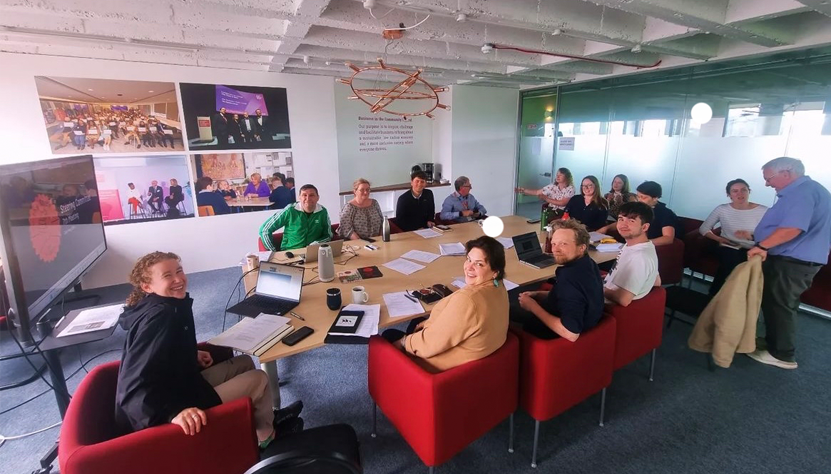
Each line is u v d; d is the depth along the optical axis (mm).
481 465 1862
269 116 4574
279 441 1444
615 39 3123
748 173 3900
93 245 2977
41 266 2078
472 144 6250
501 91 6301
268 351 1612
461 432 1587
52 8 2266
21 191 1957
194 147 4277
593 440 2010
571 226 1867
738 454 1899
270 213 4801
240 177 4562
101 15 2381
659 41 3318
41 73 3551
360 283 2348
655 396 2346
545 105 6137
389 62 4027
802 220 2324
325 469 1020
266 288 2137
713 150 4156
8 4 2170
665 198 4688
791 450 1916
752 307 2428
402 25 2479
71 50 3539
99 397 1411
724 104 4004
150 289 1463
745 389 2396
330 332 1755
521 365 1824
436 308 1754
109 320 1937
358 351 2879
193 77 4137
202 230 4496
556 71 4941
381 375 1750
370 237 3457
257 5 2312
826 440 1973
